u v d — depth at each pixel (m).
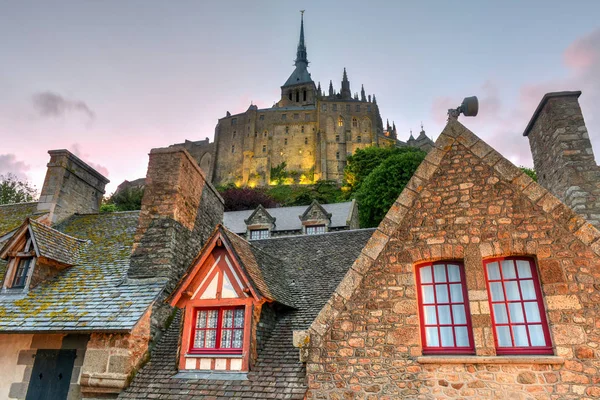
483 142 7.17
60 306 8.38
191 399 6.66
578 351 5.59
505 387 5.65
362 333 6.43
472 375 5.81
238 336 7.46
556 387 5.49
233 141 102.69
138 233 9.77
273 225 27.98
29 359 7.97
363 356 6.29
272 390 6.45
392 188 38.34
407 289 6.52
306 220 27.17
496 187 6.82
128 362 7.39
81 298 8.62
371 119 98.69
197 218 11.07
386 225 7.02
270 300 7.69
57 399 7.51
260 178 96.19
